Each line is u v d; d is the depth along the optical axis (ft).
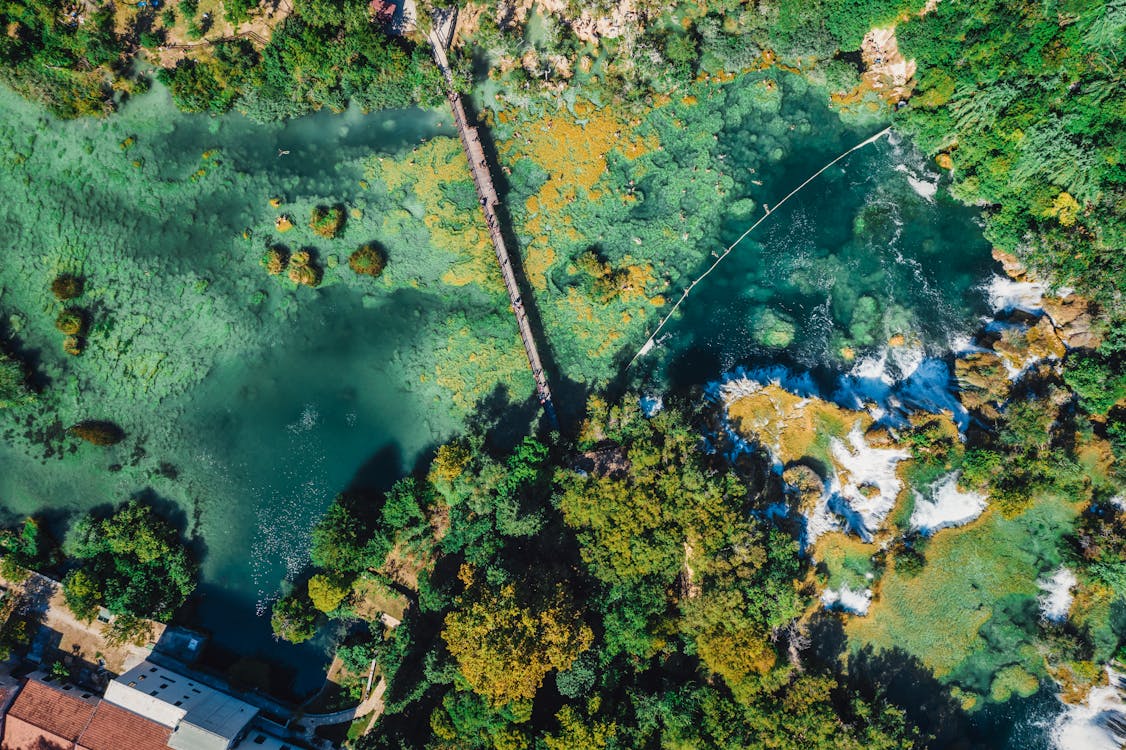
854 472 176.55
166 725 165.17
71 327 177.06
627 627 165.89
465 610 162.09
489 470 174.81
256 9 176.24
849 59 181.78
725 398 183.32
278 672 180.75
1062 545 170.40
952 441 173.47
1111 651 167.43
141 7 174.70
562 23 182.19
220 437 183.42
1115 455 169.37
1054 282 176.14
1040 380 177.06
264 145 182.29
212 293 182.60
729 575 160.56
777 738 159.63
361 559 175.63
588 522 170.09
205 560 182.29
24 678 171.83
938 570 171.22
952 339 184.03
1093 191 167.94
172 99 179.42
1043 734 170.71
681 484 166.20
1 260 179.22
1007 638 171.12
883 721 161.99
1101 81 162.71
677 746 162.09
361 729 178.09
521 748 160.35
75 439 180.34
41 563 177.06
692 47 180.14
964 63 171.94
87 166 179.32
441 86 179.73
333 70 177.27
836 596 172.04
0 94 176.24
